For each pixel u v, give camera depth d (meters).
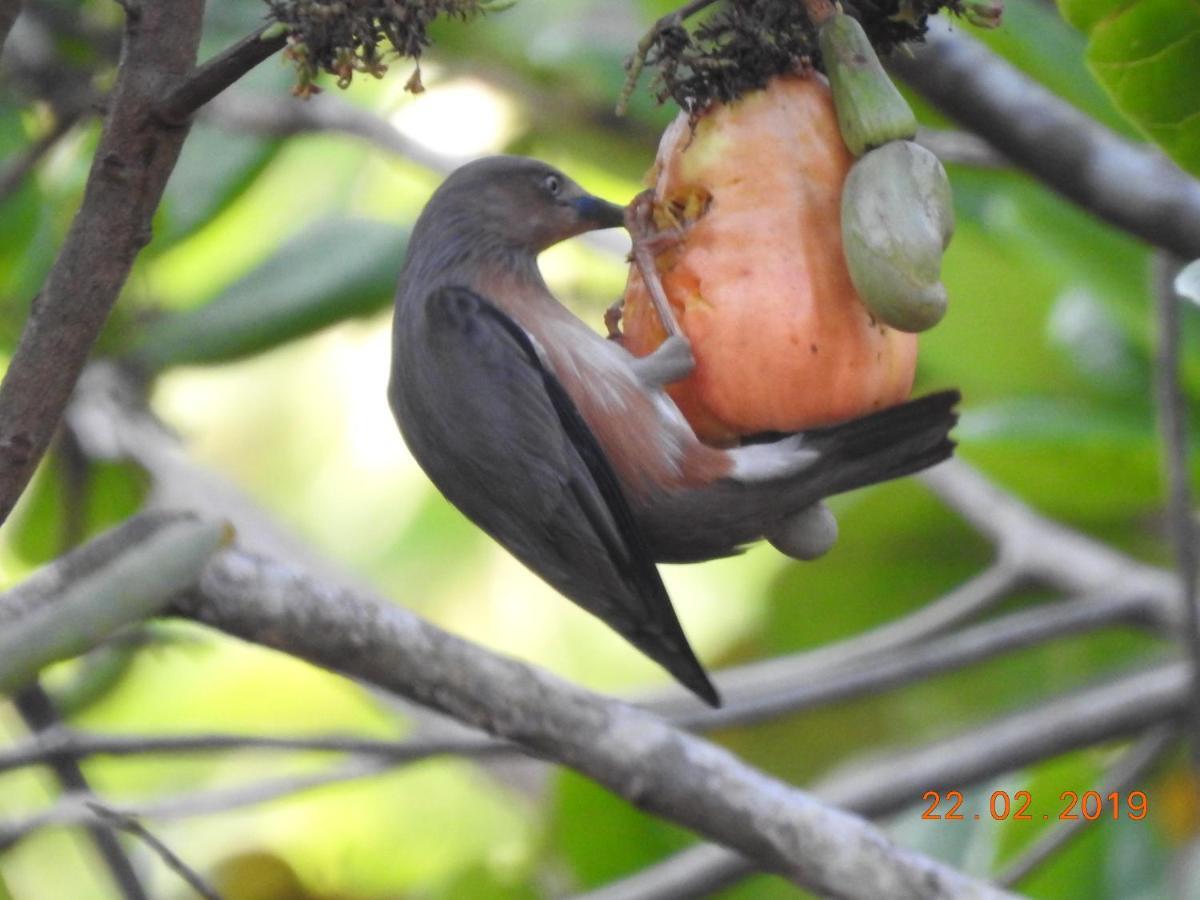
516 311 7.34
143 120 5.57
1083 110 10.96
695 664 6.80
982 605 11.84
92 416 11.92
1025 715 11.79
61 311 5.68
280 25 5.45
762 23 6.39
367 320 11.93
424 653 6.92
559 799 11.56
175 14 5.57
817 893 7.25
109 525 12.34
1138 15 6.79
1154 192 9.34
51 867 13.46
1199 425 12.09
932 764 10.40
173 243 11.86
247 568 6.65
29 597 5.57
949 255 12.73
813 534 6.89
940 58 9.48
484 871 11.91
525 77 13.12
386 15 5.44
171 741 8.19
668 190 6.59
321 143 14.45
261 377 15.90
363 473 15.73
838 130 6.43
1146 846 11.42
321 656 6.79
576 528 6.85
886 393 6.54
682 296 6.52
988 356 12.86
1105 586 11.59
